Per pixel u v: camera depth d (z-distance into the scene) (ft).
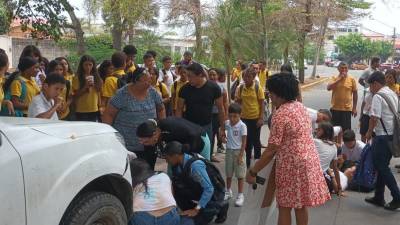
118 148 12.69
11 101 18.65
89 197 11.55
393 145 19.53
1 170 9.01
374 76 20.26
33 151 9.78
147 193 15.14
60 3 44.09
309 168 13.87
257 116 25.07
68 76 24.27
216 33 46.57
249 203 14.87
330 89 29.66
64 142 10.73
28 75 19.27
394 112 19.54
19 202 9.26
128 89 17.60
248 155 25.31
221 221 17.98
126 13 71.46
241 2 49.42
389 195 22.20
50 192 10.00
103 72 23.85
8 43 84.48
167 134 17.34
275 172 14.34
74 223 11.03
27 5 43.19
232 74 48.29
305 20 88.48
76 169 10.73
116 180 12.57
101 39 89.61
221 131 20.94
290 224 14.58
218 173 17.22
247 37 49.16
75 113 22.53
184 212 16.26
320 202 14.15
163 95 25.72
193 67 19.62
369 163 21.95
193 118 19.93
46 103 16.75
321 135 21.25
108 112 17.71
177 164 16.85
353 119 45.29
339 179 21.79
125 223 12.91
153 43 95.76
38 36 48.19
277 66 73.00
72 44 86.22
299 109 14.05
